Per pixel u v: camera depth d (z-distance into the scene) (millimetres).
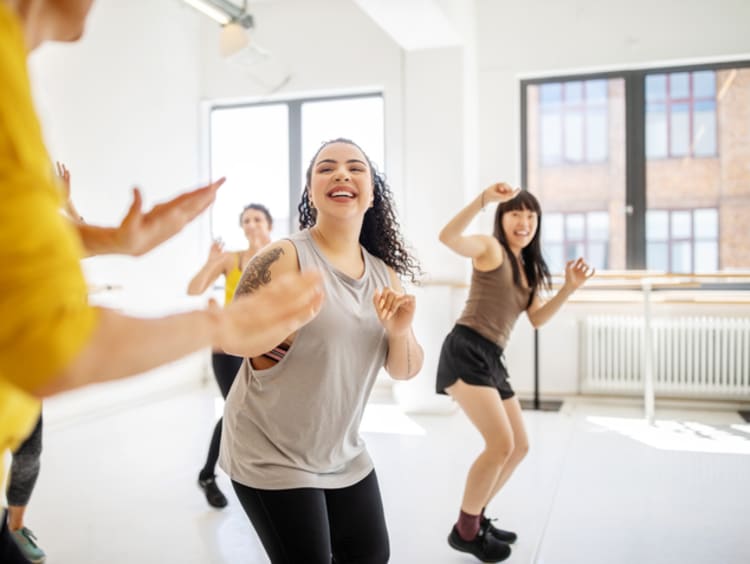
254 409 1573
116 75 5906
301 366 1517
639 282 5324
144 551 2871
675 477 3818
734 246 5953
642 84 6070
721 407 5648
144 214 915
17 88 531
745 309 5586
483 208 2498
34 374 482
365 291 1633
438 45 5852
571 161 6266
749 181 5898
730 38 5766
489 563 2713
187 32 6977
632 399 5918
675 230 6066
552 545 2912
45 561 2758
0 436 695
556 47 6129
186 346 570
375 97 6824
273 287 648
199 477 3453
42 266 487
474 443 4531
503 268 2646
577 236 6270
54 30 647
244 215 3584
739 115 5902
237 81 7070
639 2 5938
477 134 6305
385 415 5414
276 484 1517
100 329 519
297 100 7016
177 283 6707
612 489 3633
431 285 5512
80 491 3641
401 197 6523
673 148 6051
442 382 2682
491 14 6270
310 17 6809
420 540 2977
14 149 513
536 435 4785
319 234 1694
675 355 5660
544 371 6105
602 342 5848
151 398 6199
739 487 3635
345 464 1695
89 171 5582
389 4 4879
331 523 1667
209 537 3020
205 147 7234
